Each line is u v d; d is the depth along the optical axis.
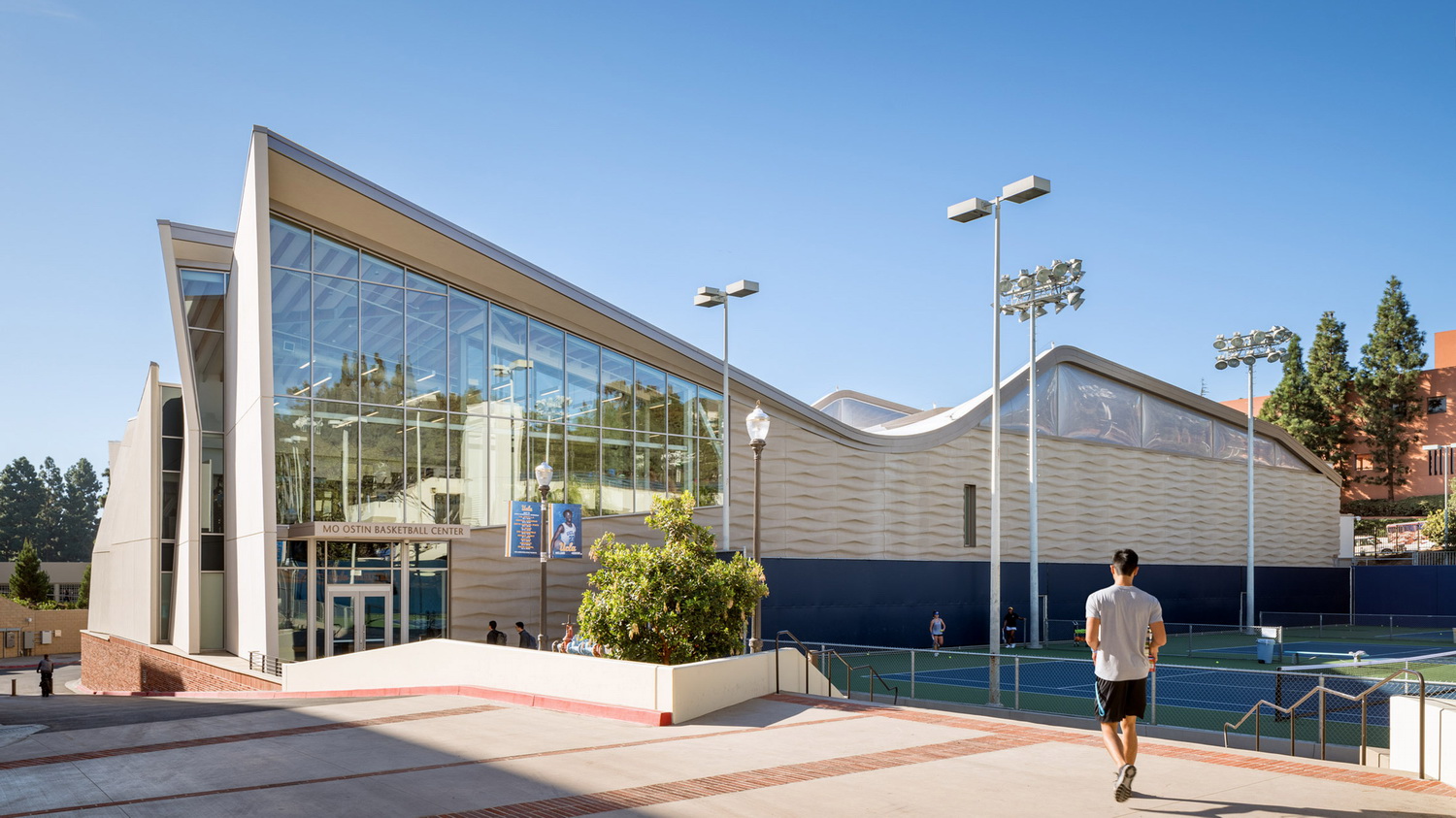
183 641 31.78
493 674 17.83
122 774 10.37
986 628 44.91
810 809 8.38
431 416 31.22
